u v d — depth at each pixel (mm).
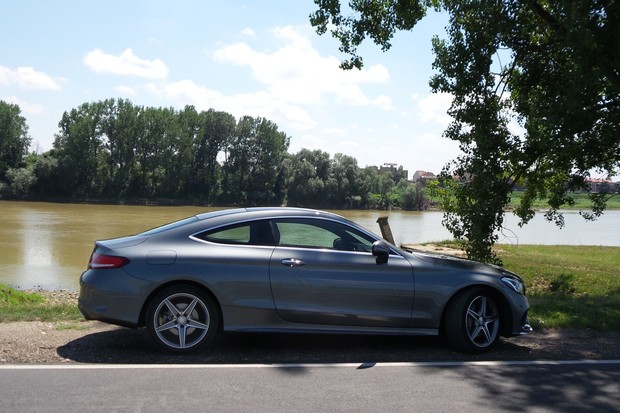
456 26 12195
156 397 4605
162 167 92625
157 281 5852
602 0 10508
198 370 5410
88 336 6605
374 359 6051
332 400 4648
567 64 11562
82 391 4707
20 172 85875
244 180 96375
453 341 6398
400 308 6262
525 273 17797
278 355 6094
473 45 11922
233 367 5539
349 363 5824
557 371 5715
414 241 34844
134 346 6234
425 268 6367
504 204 12242
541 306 9242
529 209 14148
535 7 11672
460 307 6359
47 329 6898
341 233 6391
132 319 5832
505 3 11648
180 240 6082
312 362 5840
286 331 6070
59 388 4773
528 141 11961
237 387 4922
